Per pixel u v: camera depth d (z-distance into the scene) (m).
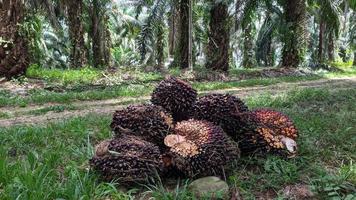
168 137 1.69
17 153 2.06
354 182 1.60
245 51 12.99
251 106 3.64
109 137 2.33
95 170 1.62
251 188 1.60
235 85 6.26
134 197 1.53
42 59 9.49
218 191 1.50
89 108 4.18
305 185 1.61
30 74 6.39
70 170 1.68
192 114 1.90
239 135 1.87
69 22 9.05
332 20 9.33
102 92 5.14
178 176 1.70
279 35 10.23
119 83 6.43
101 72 7.18
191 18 8.12
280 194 1.54
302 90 4.75
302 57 9.18
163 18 8.12
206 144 1.65
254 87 6.20
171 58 9.45
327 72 9.22
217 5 7.85
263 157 1.84
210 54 8.19
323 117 2.79
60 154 1.94
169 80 1.97
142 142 1.66
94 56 9.96
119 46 14.86
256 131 1.86
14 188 1.44
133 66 8.28
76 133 2.41
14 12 5.78
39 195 1.38
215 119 1.87
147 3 8.05
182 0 8.04
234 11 7.90
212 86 6.00
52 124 2.73
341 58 15.71
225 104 1.88
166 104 1.91
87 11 9.71
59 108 4.01
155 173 1.59
